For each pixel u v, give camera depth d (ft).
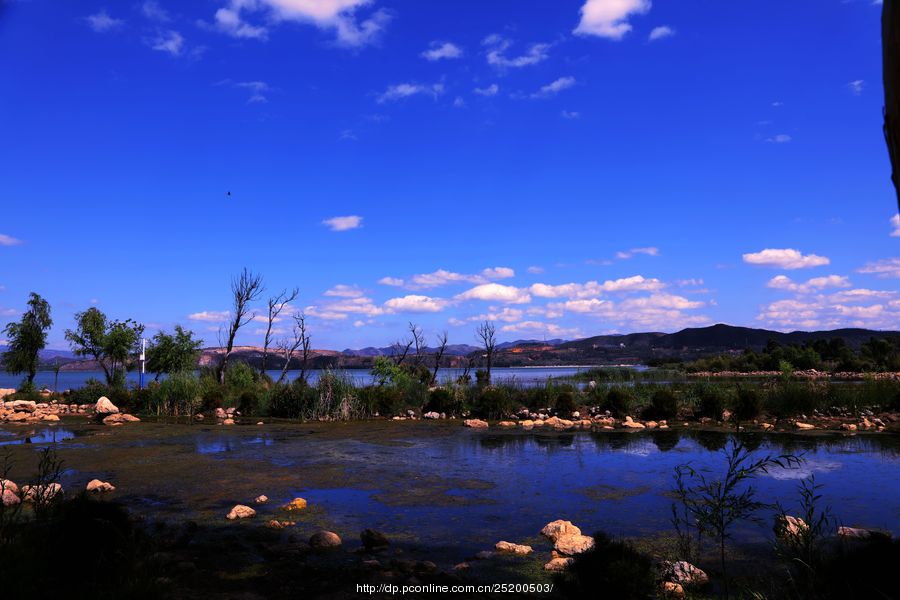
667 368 229.45
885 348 212.02
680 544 19.85
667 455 39.19
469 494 28.35
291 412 69.15
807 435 47.80
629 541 20.53
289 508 25.43
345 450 42.11
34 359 109.29
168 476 32.63
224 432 53.16
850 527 22.16
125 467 35.32
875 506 25.25
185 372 80.28
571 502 26.73
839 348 248.52
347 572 17.44
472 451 41.52
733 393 67.51
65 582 14.56
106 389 89.61
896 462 35.47
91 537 16.07
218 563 18.30
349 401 67.72
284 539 21.18
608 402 67.15
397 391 72.38
